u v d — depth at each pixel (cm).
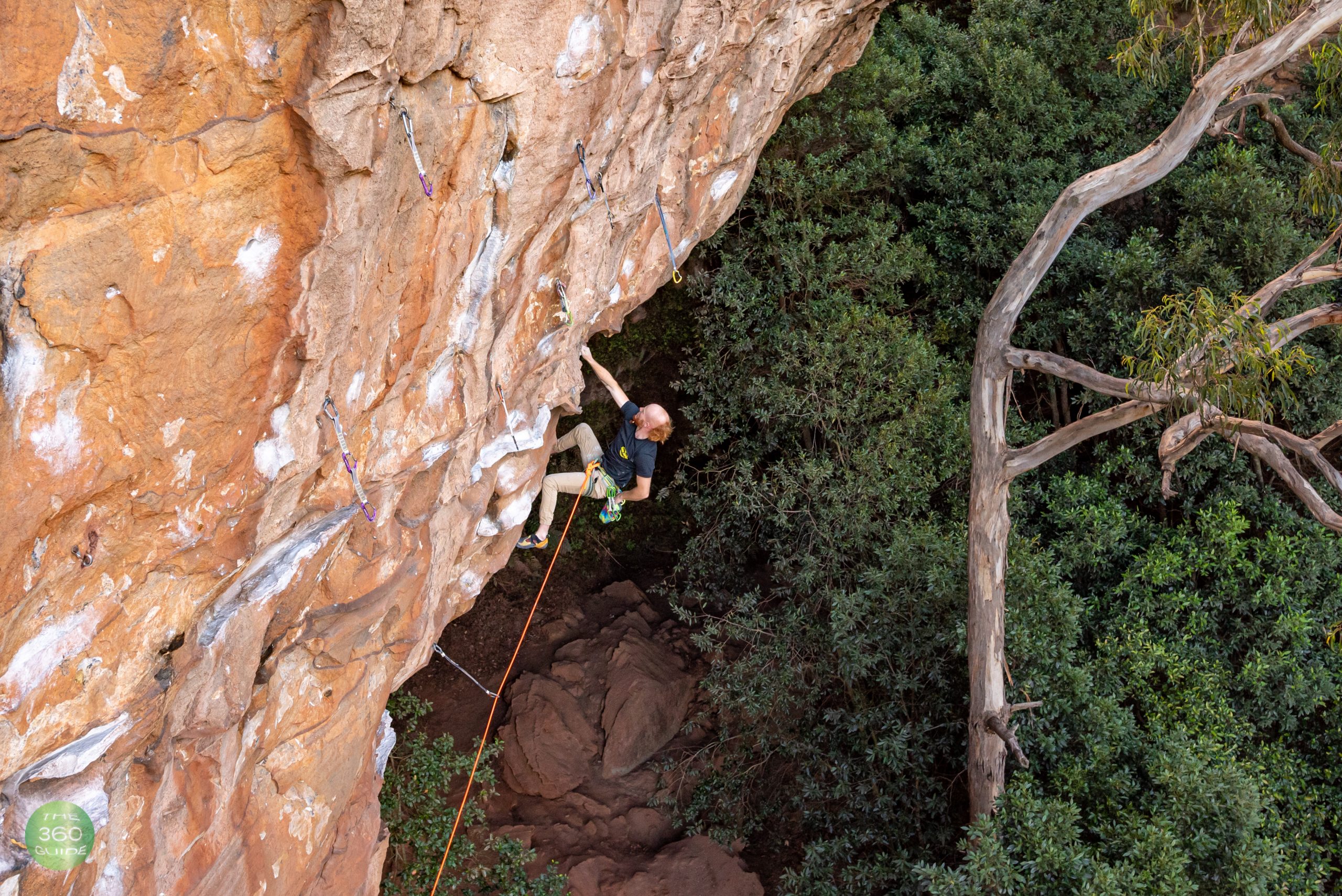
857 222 1190
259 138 254
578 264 544
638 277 679
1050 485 1083
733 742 1048
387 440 417
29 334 216
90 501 249
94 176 217
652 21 445
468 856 900
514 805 1048
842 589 986
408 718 1077
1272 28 655
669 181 636
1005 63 1262
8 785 258
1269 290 727
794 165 1150
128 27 210
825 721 995
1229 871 710
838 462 1106
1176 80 1277
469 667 1212
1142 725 920
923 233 1252
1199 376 630
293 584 391
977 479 755
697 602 1255
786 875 887
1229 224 1105
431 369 433
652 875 941
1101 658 914
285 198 272
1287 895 787
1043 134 1255
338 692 476
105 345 235
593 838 998
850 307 1123
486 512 614
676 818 1013
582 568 1334
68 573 252
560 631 1243
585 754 1072
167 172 235
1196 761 749
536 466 640
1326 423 1068
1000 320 729
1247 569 971
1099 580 1033
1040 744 802
